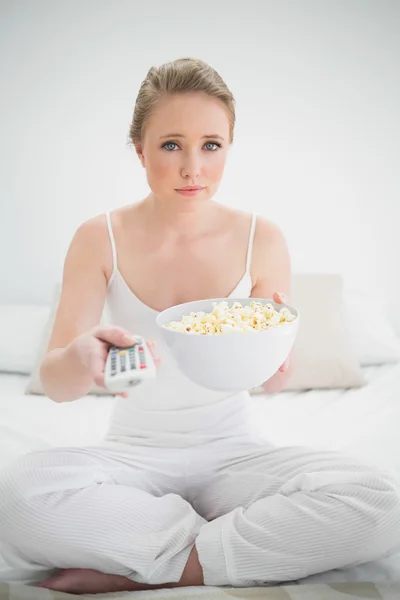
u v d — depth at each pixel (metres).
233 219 1.29
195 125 1.06
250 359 0.91
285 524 1.03
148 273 1.24
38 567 1.08
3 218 2.50
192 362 0.92
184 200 1.11
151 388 1.20
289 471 1.15
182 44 2.41
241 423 1.23
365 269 2.57
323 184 2.51
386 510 1.02
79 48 2.39
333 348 2.03
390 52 2.42
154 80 1.09
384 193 2.51
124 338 0.93
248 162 2.49
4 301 2.57
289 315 1.00
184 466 1.19
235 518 1.07
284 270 1.31
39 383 1.96
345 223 2.54
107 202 2.49
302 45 2.42
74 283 1.24
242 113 2.46
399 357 2.19
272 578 1.03
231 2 2.39
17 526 1.03
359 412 1.77
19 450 1.50
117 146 2.45
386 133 2.47
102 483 1.11
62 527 1.02
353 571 1.09
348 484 1.06
